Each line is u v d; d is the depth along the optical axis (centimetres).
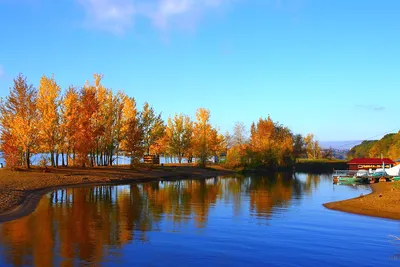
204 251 1647
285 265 1469
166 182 5791
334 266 1465
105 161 6850
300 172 10544
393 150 11850
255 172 9725
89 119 5747
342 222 2377
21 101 5053
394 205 2997
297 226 2233
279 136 11238
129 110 6706
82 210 2761
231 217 2530
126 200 3388
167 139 8769
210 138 9019
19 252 1584
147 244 1753
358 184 6153
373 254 1631
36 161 6238
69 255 1552
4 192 3250
